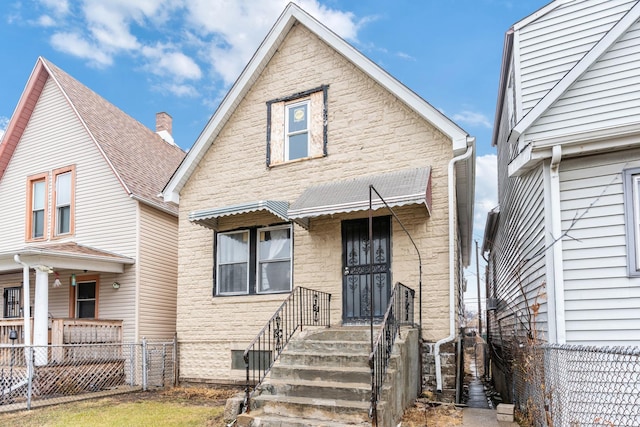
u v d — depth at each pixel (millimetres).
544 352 6531
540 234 7453
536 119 7559
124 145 15492
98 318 13234
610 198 6660
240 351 10672
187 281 11547
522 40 8773
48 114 15344
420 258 8805
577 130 7336
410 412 7371
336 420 6355
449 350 8734
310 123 10750
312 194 9719
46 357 10531
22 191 15359
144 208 13609
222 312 10977
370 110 10172
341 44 10344
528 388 7785
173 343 11383
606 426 5160
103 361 11727
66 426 7324
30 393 8852
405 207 9500
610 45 7309
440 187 9328
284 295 10328
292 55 11180
